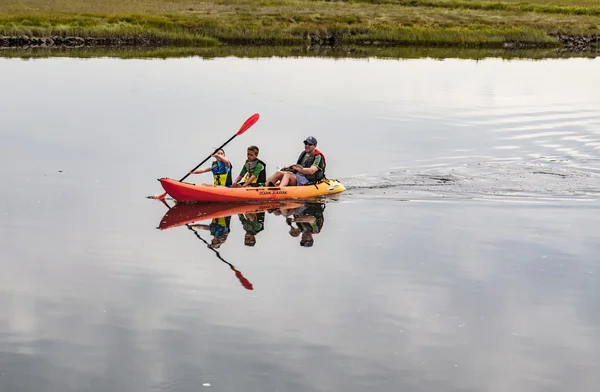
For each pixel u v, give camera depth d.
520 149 19.92
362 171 17.48
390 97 27.19
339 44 45.19
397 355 8.98
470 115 24.33
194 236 13.05
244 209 14.80
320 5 59.69
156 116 22.44
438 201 15.38
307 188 15.66
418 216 14.35
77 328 9.48
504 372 8.64
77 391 8.04
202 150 18.70
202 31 43.12
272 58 37.03
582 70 35.97
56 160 17.61
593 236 13.23
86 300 10.30
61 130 20.55
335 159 18.41
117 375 8.38
